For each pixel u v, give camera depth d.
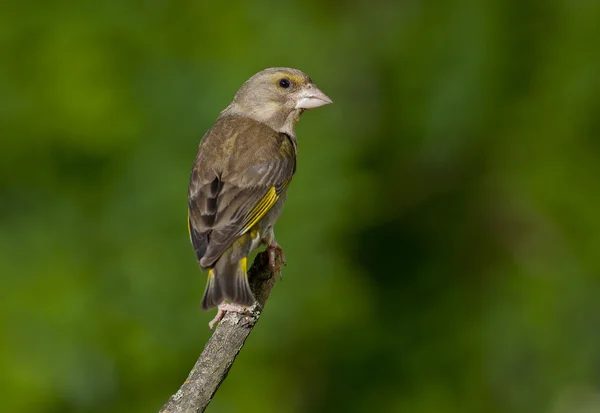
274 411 14.45
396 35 16.72
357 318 15.20
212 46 15.02
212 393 8.26
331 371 15.38
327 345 15.10
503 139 16.58
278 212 10.35
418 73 16.55
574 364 15.99
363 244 16.52
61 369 13.93
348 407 15.53
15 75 14.60
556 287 16.22
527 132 16.52
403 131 16.58
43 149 14.60
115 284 14.26
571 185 16.41
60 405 14.00
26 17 14.80
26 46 14.70
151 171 14.45
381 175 16.48
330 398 15.45
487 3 16.48
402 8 16.95
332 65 15.55
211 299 9.05
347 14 16.72
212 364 8.29
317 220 14.35
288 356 14.64
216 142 10.48
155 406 14.09
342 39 16.12
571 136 16.41
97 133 14.43
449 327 16.17
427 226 16.67
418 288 16.48
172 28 15.09
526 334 16.05
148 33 14.98
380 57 16.69
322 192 14.45
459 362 16.02
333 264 14.59
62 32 14.75
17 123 14.54
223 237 9.57
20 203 14.69
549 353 16.02
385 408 15.65
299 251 14.27
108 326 14.05
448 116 16.41
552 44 16.52
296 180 14.43
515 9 16.50
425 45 16.58
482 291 16.44
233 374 14.27
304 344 14.70
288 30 15.31
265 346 14.23
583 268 16.25
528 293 16.20
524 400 15.95
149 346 13.99
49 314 14.02
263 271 9.70
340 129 15.00
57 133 14.48
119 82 14.59
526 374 16.05
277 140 10.63
